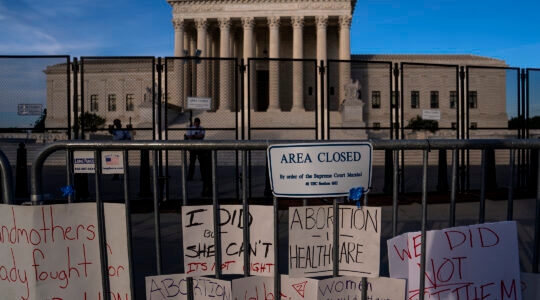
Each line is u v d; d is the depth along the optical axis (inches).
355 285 107.3
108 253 111.9
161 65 358.0
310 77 1895.9
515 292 109.7
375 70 1651.1
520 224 269.9
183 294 111.8
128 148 111.0
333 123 1033.5
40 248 106.2
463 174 402.6
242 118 365.1
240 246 110.8
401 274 110.1
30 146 468.4
